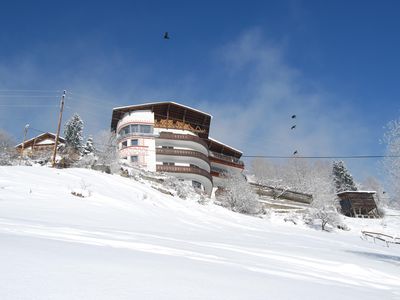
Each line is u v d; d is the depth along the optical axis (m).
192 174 53.62
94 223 14.80
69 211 17.39
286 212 48.09
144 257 5.97
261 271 6.72
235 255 9.22
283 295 4.37
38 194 20.52
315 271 8.52
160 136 56.25
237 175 52.88
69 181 27.09
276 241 18.92
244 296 3.94
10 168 28.44
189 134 58.22
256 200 43.75
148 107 59.25
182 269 5.14
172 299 3.32
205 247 10.12
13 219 10.78
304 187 70.50
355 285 7.08
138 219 19.62
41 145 61.25
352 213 55.75
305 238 25.61
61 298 2.85
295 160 97.25
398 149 18.31
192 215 28.67
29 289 2.96
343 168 79.94
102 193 25.36
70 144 56.41
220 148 67.88
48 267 3.84
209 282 4.42
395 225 48.16
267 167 97.19
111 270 4.18
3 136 48.47
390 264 13.62
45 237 7.14
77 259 4.62
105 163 38.75
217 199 47.56
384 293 6.36
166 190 36.66
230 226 26.92
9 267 3.59
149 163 53.34
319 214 41.34
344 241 27.73
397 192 18.06
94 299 2.95
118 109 58.62
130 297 3.15
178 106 59.31
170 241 10.42
